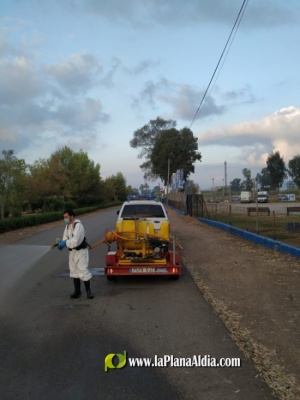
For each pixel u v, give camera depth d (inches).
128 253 339.6
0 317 241.9
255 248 498.9
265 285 309.3
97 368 169.3
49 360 177.9
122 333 212.1
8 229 850.1
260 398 144.1
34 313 250.1
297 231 625.6
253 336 203.6
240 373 163.6
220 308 253.3
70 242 278.4
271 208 1507.1
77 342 199.5
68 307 263.6
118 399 144.2
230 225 718.5
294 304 257.1
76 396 146.6
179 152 2970.0
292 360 174.4
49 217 1146.7
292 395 145.6
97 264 427.8
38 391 150.4
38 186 1331.2
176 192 1942.7
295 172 3863.2
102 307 263.0
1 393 149.2
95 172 2063.2
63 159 1786.4
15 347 193.6
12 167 1037.2
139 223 343.0
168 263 336.8
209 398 144.3
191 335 207.6
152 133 3602.4
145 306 264.5
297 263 387.5
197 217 1131.9
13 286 323.9
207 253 478.6
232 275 350.6
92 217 1400.1
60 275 367.2
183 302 271.7
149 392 149.1
